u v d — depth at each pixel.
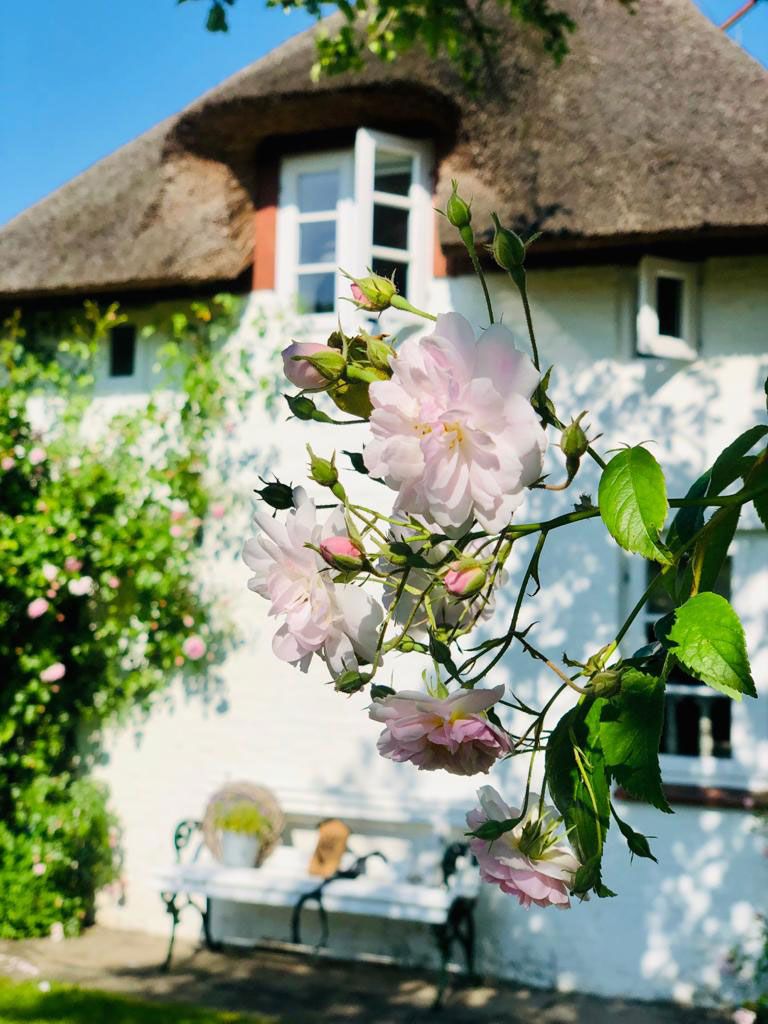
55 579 7.05
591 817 0.83
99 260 7.30
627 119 6.43
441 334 0.81
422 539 0.89
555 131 6.48
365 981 6.32
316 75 5.74
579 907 6.26
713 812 6.09
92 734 7.39
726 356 6.37
